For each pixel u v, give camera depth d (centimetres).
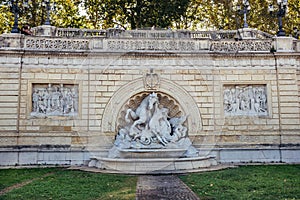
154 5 2791
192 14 3312
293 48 2169
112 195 1050
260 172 1535
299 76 2144
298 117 2077
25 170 1666
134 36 1880
